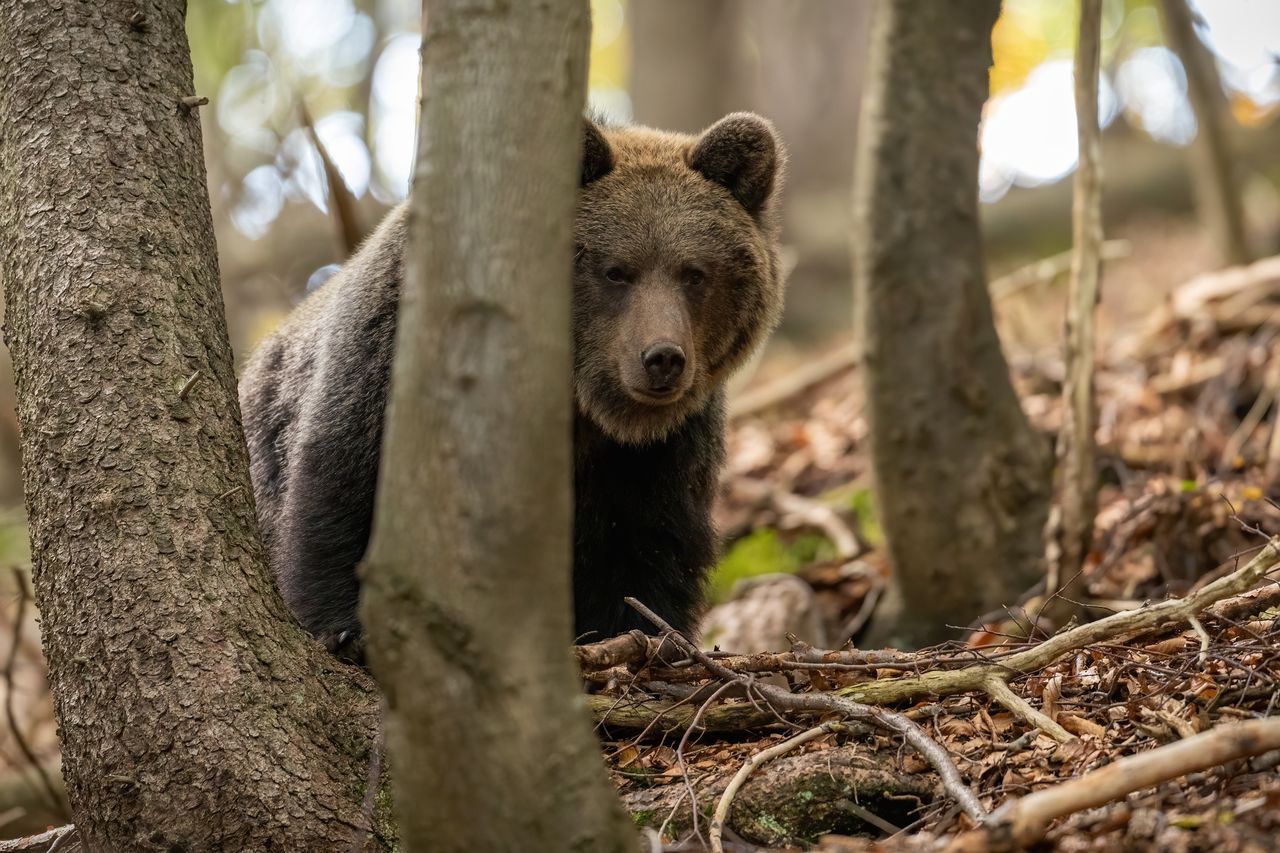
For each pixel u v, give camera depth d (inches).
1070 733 329.1
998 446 571.8
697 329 453.1
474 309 223.5
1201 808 270.5
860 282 580.7
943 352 564.7
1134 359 720.3
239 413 350.0
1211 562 531.2
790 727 354.6
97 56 344.5
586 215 440.1
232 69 1141.1
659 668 373.1
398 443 228.5
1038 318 996.6
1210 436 628.4
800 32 1808.6
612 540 470.3
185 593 310.7
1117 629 345.1
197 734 299.1
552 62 229.0
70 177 335.0
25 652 669.3
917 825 312.8
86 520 312.2
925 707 352.8
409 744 232.2
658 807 324.2
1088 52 498.3
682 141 482.6
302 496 416.8
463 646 224.2
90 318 323.9
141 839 296.7
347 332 416.8
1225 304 703.7
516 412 223.8
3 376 965.2
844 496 731.4
